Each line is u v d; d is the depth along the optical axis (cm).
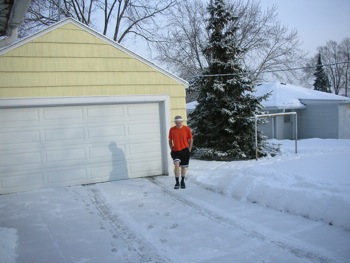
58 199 738
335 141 1731
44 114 827
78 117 862
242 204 658
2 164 792
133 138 924
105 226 570
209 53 1400
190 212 625
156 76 931
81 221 597
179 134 805
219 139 1340
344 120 1973
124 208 666
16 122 803
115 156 903
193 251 456
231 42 1365
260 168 759
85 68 850
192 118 1435
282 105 1944
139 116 930
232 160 1304
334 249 437
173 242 491
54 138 838
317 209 547
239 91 1345
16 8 511
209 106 1380
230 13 1380
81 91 847
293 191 607
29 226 576
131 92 902
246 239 488
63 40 825
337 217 514
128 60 896
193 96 2759
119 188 820
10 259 441
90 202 714
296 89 2244
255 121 1237
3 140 793
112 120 899
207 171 985
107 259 443
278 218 565
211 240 491
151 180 898
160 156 959
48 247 486
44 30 802
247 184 701
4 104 773
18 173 805
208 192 763
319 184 618
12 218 620
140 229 548
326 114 1977
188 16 2728
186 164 812
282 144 1681
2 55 771
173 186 829
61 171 846
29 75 796
